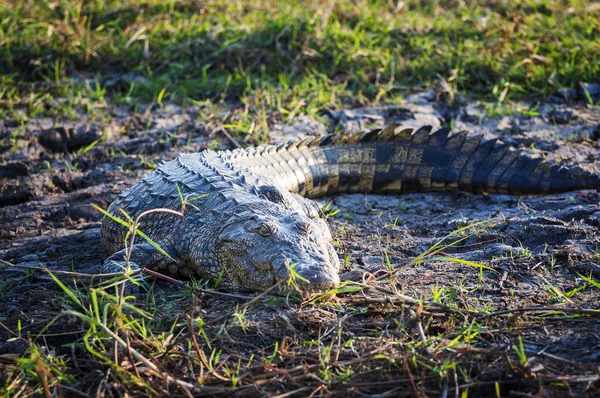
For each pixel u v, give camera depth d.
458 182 8.88
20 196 9.12
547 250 6.60
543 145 10.01
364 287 5.63
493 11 14.59
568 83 12.09
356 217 8.20
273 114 11.09
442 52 12.71
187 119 11.22
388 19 13.85
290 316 5.37
